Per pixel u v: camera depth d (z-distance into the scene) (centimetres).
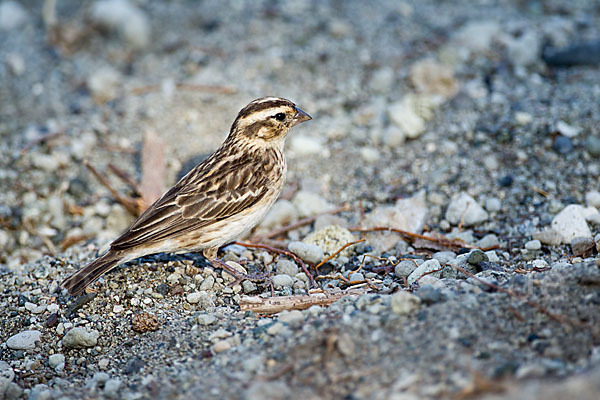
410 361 727
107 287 1007
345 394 700
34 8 2055
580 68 1574
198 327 905
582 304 765
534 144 1309
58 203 1327
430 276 966
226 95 1578
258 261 1105
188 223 1008
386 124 1459
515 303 787
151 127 1510
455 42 1708
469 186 1265
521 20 1809
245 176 1055
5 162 1419
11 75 1756
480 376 659
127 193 1354
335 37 1789
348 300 880
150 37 1883
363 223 1201
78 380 868
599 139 1280
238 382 755
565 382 629
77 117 1570
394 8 1914
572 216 1095
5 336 953
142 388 810
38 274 1077
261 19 1888
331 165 1382
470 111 1438
